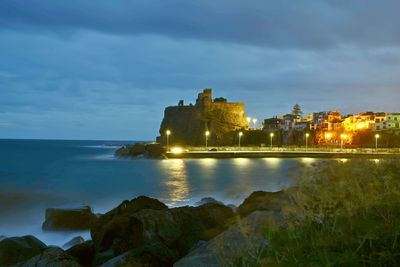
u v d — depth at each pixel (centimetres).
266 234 742
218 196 4084
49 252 985
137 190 4694
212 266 712
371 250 607
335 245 641
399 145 14762
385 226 663
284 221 820
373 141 15750
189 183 5547
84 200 3850
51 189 4694
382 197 780
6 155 14475
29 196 4031
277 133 18988
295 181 957
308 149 13262
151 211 1342
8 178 6231
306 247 659
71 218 2377
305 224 743
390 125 16538
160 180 5966
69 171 7831
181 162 10825
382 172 1018
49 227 2381
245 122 19462
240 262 668
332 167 941
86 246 1439
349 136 16888
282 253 650
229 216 1537
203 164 10038
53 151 18700
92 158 12975
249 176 6631
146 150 12600
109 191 4562
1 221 2709
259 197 1683
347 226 693
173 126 19312
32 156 13988
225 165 9606
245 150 13312
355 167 974
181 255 1241
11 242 1504
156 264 970
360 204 764
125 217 1462
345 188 818
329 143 17638
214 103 18575
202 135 17850
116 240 1342
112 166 9294
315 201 838
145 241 1234
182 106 19388
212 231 1327
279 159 12006
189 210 1466
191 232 1345
